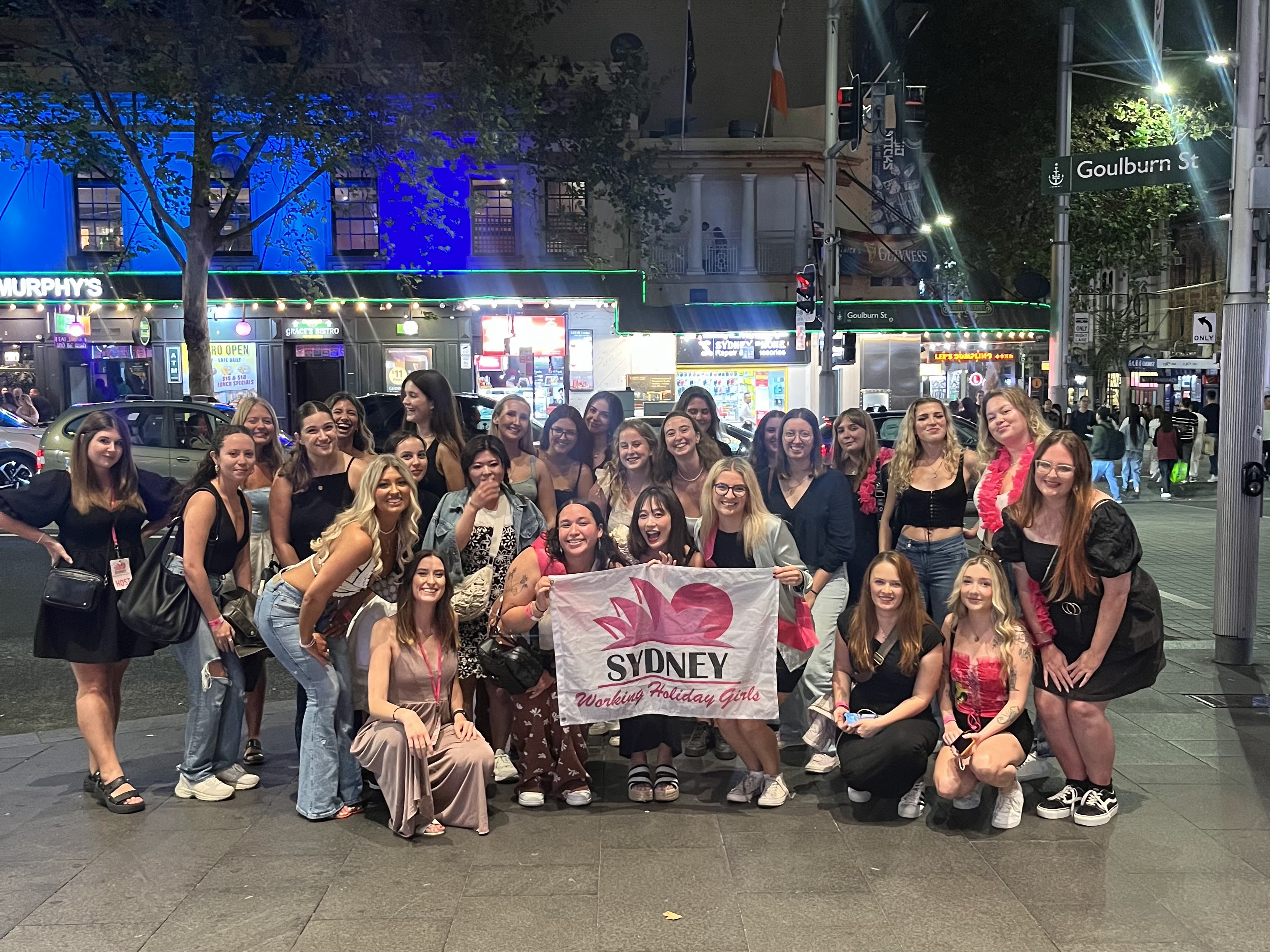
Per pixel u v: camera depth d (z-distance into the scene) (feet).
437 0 58.54
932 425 19.08
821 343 66.49
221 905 12.82
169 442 45.19
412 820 14.89
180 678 24.72
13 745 19.34
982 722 15.78
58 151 53.88
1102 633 14.90
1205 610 30.94
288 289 70.49
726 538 17.30
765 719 15.87
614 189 67.21
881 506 20.02
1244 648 24.07
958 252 91.20
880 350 81.71
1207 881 13.35
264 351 72.43
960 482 19.12
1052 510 15.42
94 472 16.15
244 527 17.01
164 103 54.29
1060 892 13.05
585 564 16.51
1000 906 12.69
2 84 52.90
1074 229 83.92
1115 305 135.74
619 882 13.44
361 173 73.36
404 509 15.84
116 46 60.95
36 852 14.44
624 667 16.07
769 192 85.15
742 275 84.48
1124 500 63.52
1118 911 12.54
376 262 74.23
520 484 20.08
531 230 76.64
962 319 80.79
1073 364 107.76
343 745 15.99
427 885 13.37
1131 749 18.49
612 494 18.95
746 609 15.93
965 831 15.10
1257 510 23.84
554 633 15.94
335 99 55.57
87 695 16.40
